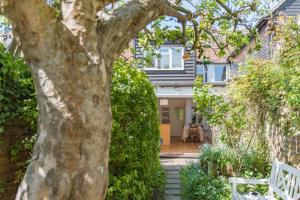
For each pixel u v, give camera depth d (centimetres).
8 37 532
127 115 511
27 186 197
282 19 631
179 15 288
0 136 385
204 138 1697
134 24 235
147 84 562
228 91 830
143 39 571
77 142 197
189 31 511
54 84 197
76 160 197
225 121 769
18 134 428
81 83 200
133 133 518
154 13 249
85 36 206
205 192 655
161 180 711
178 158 1176
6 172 407
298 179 446
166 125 1506
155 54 582
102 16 236
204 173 772
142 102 528
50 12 198
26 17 191
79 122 198
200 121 1778
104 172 208
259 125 789
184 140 1588
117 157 492
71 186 195
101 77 209
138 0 240
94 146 202
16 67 412
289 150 670
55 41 199
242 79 750
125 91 500
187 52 466
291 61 570
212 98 730
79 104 199
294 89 535
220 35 546
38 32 196
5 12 191
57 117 196
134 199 509
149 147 559
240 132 792
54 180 193
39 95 203
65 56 199
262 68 729
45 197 193
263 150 813
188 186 697
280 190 510
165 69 1560
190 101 1705
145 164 547
